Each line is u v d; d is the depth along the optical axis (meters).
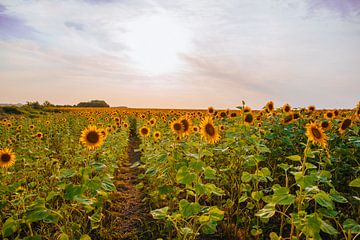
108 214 6.84
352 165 7.54
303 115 9.93
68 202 6.62
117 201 7.85
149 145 9.12
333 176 7.05
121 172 11.59
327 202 3.29
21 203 4.84
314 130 4.15
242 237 5.35
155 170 5.26
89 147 5.36
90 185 4.07
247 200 6.84
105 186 4.20
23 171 7.36
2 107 43.28
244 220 5.67
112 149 10.02
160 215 3.89
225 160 8.01
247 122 7.43
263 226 5.66
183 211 3.80
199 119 14.32
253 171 7.64
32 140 11.66
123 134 14.01
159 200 6.88
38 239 4.06
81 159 5.46
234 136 6.42
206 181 8.03
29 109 48.31
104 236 5.67
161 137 9.59
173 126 5.98
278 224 5.90
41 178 7.35
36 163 7.59
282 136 8.26
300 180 3.54
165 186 5.00
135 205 7.62
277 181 7.50
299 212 3.52
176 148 5.77
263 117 10.29
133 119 32.47
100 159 7.16
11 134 14.88
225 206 6.41
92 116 27.55
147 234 5.84
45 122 20.33
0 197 5.66
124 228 6.21
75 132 19.92
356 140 6.24
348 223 3.28
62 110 60.25
